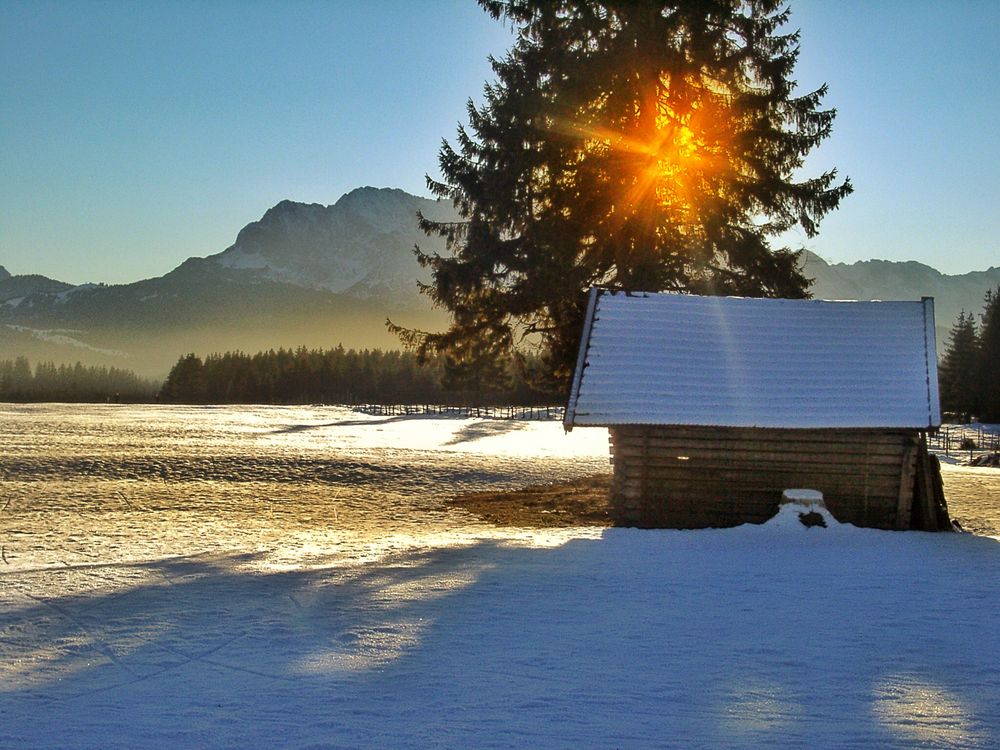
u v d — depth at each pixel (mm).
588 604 11320
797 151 27453
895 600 11711
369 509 24172
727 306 21672
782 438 19141
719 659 8867
